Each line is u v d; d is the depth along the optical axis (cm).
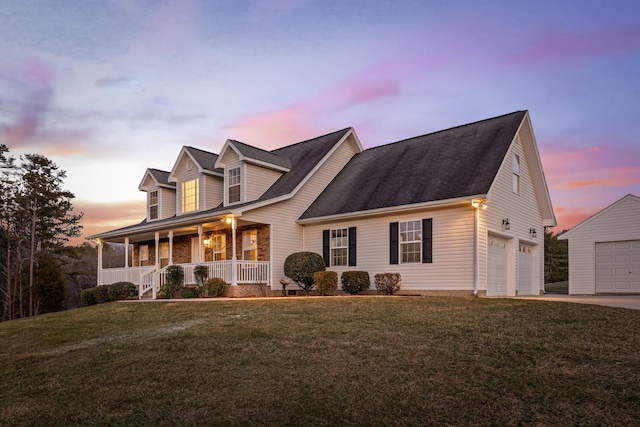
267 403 529
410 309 1088
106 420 509
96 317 1242
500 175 1677
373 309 1106
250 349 752
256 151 2066
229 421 490
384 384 568
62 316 1324
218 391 573
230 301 1426
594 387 527
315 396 541
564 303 1127
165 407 534
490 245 1633
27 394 614
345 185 2022
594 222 1945
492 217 1592
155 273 1878
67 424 505
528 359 635
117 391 595
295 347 753
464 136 1861
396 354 686
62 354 816
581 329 791
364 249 1772
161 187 2400
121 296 1936
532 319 902
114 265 5334
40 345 913
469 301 1211
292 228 1942
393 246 1686
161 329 981
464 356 660
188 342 821
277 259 1869
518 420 465
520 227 1822
